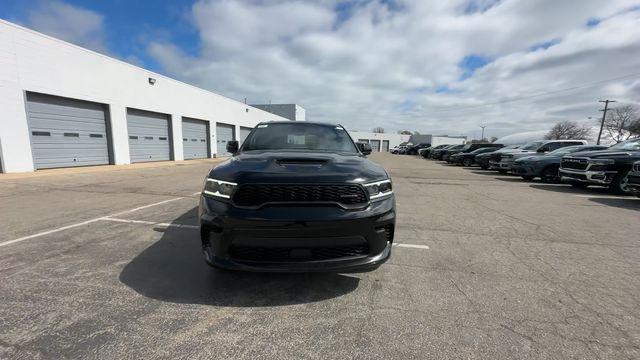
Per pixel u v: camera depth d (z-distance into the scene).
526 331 2.30
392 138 85.62
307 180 2.60
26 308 2.51
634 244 4.38
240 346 2.09
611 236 4.76
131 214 5.78
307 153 3.62
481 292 2.90
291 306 2.62
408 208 6.74
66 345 2.06
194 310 2.54
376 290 2.92
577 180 9.59
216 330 2.27
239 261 2.58
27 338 2.12
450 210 6.58
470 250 4.07
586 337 2.24
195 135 24.03
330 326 2.34
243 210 2.54
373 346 2.11
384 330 2.30
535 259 3.77
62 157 13.72
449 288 2.98
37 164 12.66
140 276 3.14
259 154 3.51
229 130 29.75
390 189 2.98
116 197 7.58
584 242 4.45
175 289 2.88
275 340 2.17
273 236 2.52
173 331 2.25
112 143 16.08
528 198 8.29
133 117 17.72
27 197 7.51
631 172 7.44
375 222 2.70
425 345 2.13
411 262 3.63
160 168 15.78
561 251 4.06
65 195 7.84
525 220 5.74
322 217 2.52
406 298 2.78
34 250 3.85
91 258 3.60
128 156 17.14
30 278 3.06
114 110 16.12
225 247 2.60
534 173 12.12
